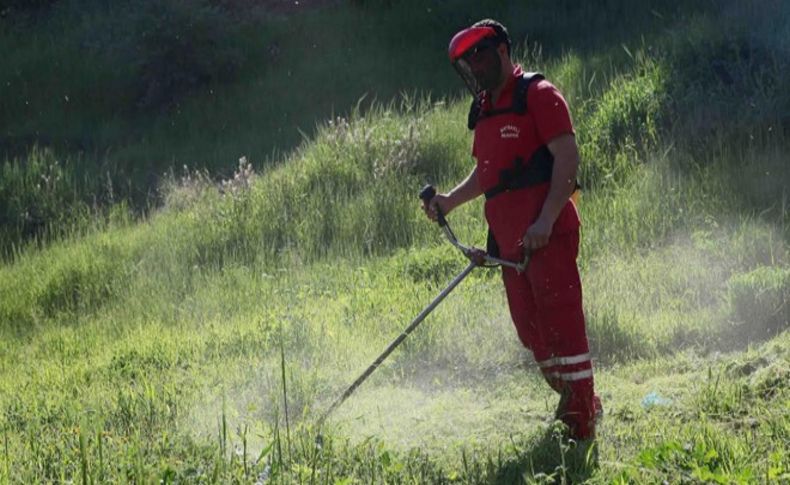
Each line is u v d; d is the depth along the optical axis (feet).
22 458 21.36
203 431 23.03
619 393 23.59
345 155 46.57
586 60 51.47
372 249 40.75
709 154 39.68
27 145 63.00
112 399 26.61
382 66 63.10
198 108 63.72
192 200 48.57
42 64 70.23
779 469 16.53
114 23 69.77
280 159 54.13
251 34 69.51
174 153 58.70
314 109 60.34
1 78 69.31
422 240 40.11
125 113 66.08
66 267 43.11
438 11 67.56
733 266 31.40
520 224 20.48
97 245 45.34
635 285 31.37
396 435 21.83
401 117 51.98
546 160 20.43
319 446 19.88
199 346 31.42
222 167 55.16
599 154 41.78
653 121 41.91
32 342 37.35
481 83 20.40
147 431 23.47
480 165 21.08
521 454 19.31
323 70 64.18
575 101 45.85
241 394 25.70
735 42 44.39
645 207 36.60
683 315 28.58
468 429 22.09
